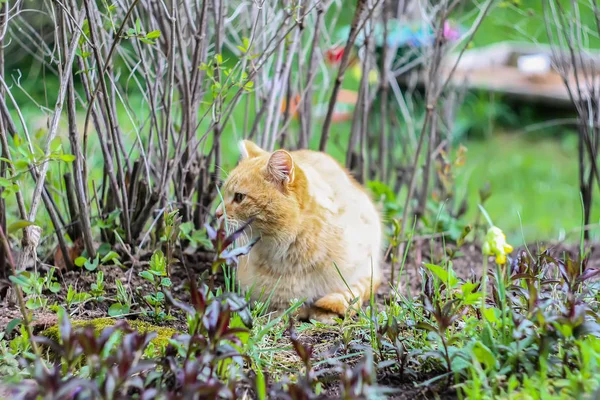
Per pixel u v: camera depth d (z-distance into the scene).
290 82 5.22
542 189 8.51
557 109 9.93
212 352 2.85
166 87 4.61
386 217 5.49
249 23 5.31
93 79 4.55
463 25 9.72
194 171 4.77
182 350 2.99
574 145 9.61
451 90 6.60
